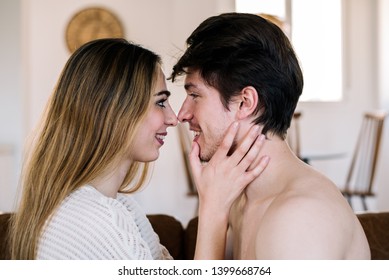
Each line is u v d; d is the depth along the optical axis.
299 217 0.84
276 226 0.86
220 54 1.01
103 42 1.24
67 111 1.20
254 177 1.03
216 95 1.03
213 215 1.05
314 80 5.41
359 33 5.37
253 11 5.17
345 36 5.37
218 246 1.04
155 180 4.98
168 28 5.16
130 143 1.19
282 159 1.02
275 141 1.03
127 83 1.19
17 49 4.67
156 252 1.41
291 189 0.93
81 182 1.17
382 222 1.52
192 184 4.14
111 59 1.20
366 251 0.95
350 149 5.37
